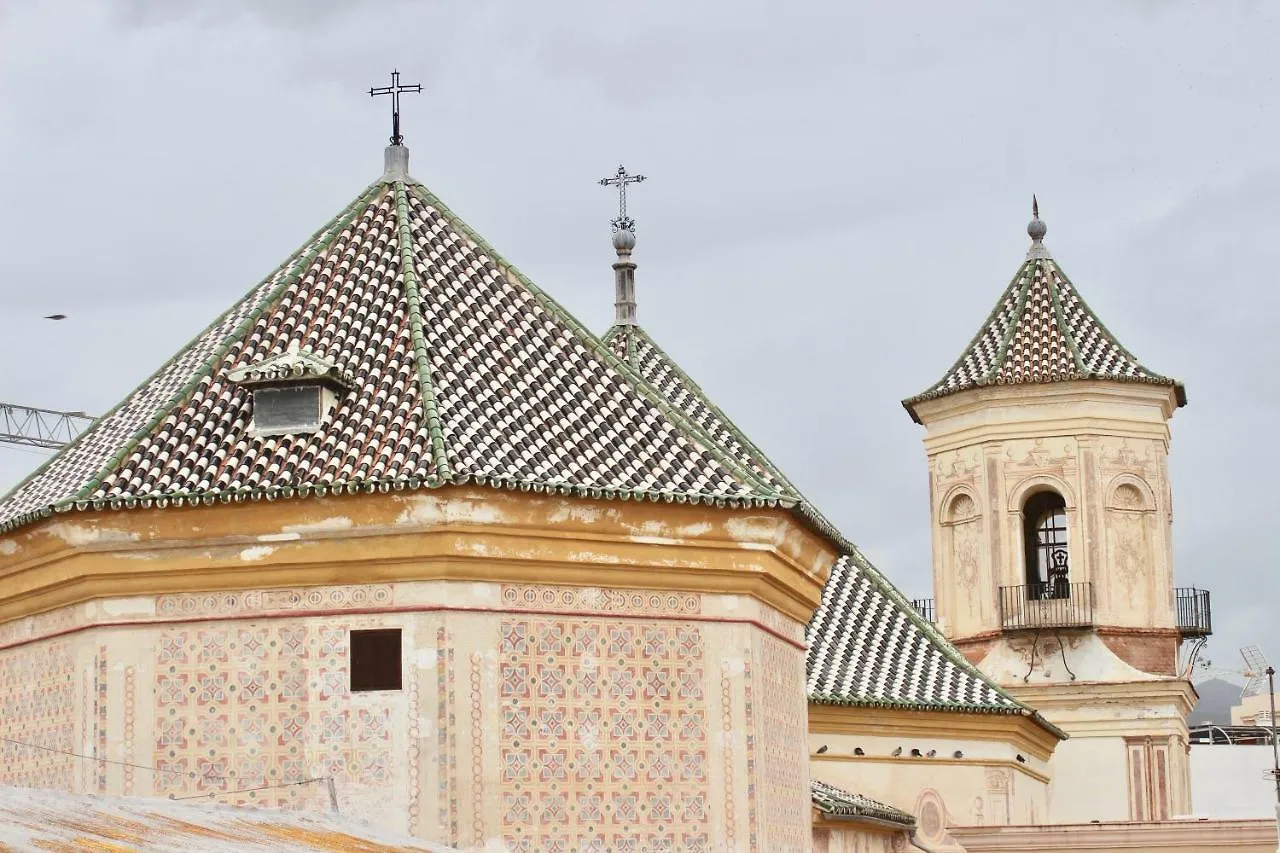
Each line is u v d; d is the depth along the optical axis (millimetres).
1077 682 63031
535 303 38781
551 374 36938
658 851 33938
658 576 34656
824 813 43812
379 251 38375
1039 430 64688
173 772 33469
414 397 34812
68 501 33625
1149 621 64375
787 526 35562
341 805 32906
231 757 33406
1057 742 59469
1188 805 63406
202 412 35438
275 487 33125
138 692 33750
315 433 34562
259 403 35000
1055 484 64375
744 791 34688
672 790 34219
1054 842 47375
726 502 34719
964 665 53594
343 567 33375
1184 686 62844
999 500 64688
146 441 35000
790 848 36656
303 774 33125
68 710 34500
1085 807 62625
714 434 42469
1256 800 83562
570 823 33469
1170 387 64812
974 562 65312
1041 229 67688
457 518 32938
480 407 35062
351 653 33281
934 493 66250
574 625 34000
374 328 36625
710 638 34969
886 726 51406
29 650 35625
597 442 35500
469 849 32719
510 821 33062
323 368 34688
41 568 34812
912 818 49781
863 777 51188
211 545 33688
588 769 33719
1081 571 63812
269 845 24734
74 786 34094
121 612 34000
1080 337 65562
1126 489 64750
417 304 36781
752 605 35406
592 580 34188
